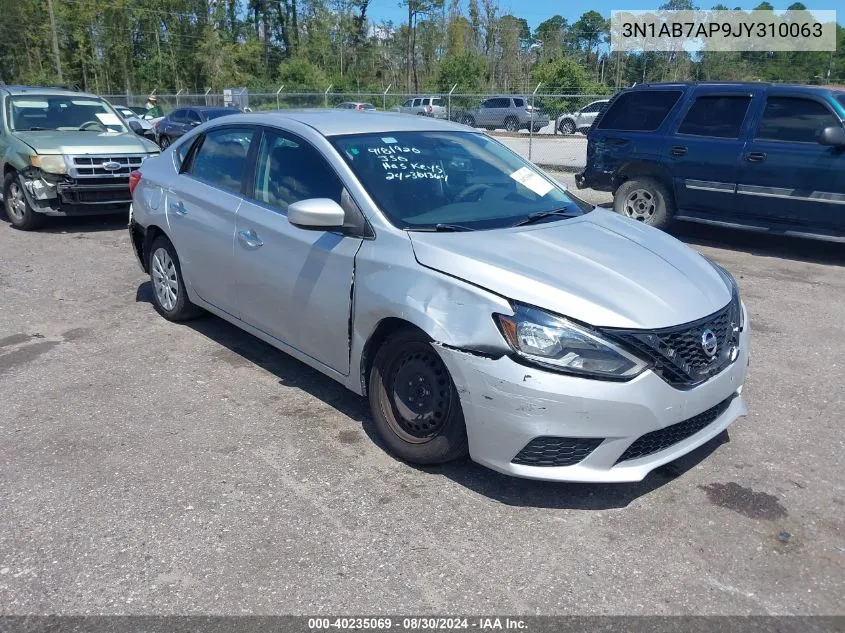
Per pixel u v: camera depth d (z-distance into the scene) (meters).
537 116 22.97
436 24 71.06
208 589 2.88
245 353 5.32
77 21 61.22
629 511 3.41
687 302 3.46
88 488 3.57
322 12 70.38
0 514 3.36
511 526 3.29
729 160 8.63
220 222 4.91
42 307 6.37
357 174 4.10
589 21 76.12
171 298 5.83
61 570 2.98
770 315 6.37
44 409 4.41
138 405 4.47
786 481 3.68
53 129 10.05
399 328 3.71
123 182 9.48
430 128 4.85
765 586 2.92
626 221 4.57
